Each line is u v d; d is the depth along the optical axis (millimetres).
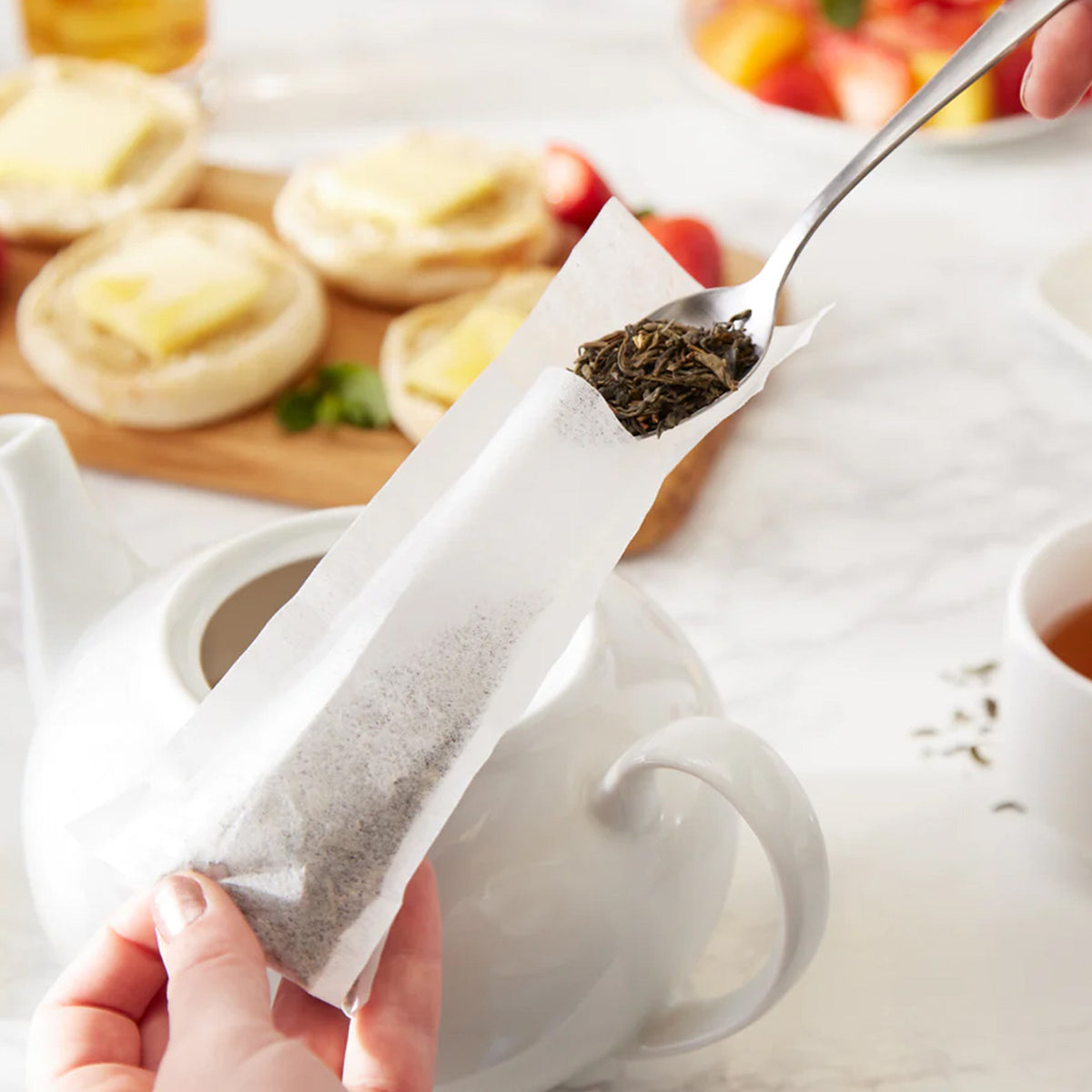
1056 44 754
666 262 697
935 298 939
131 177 977
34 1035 596
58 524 703
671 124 1052
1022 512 849
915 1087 704
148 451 871
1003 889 738
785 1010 718
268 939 554
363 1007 578
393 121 1052
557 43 1117
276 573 698
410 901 586
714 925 690
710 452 862
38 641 708
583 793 607
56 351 881
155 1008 619
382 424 881
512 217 950
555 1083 675
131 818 588
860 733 775
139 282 899
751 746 576
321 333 913
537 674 567
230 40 1118
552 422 576
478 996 605
